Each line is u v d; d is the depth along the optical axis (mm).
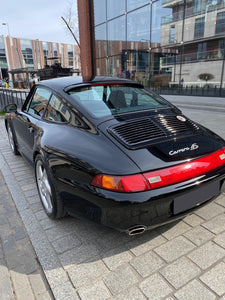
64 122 2215
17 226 2279
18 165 3836
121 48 14234
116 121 2002
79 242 1992
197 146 1834
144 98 2543
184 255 1793
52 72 17281
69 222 2273
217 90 11469
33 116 2924
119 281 1591
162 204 1580
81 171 1673
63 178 1812
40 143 2188
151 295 1478
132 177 1518
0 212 2539
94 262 1768
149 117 2117
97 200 1579
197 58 12758
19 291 1574
